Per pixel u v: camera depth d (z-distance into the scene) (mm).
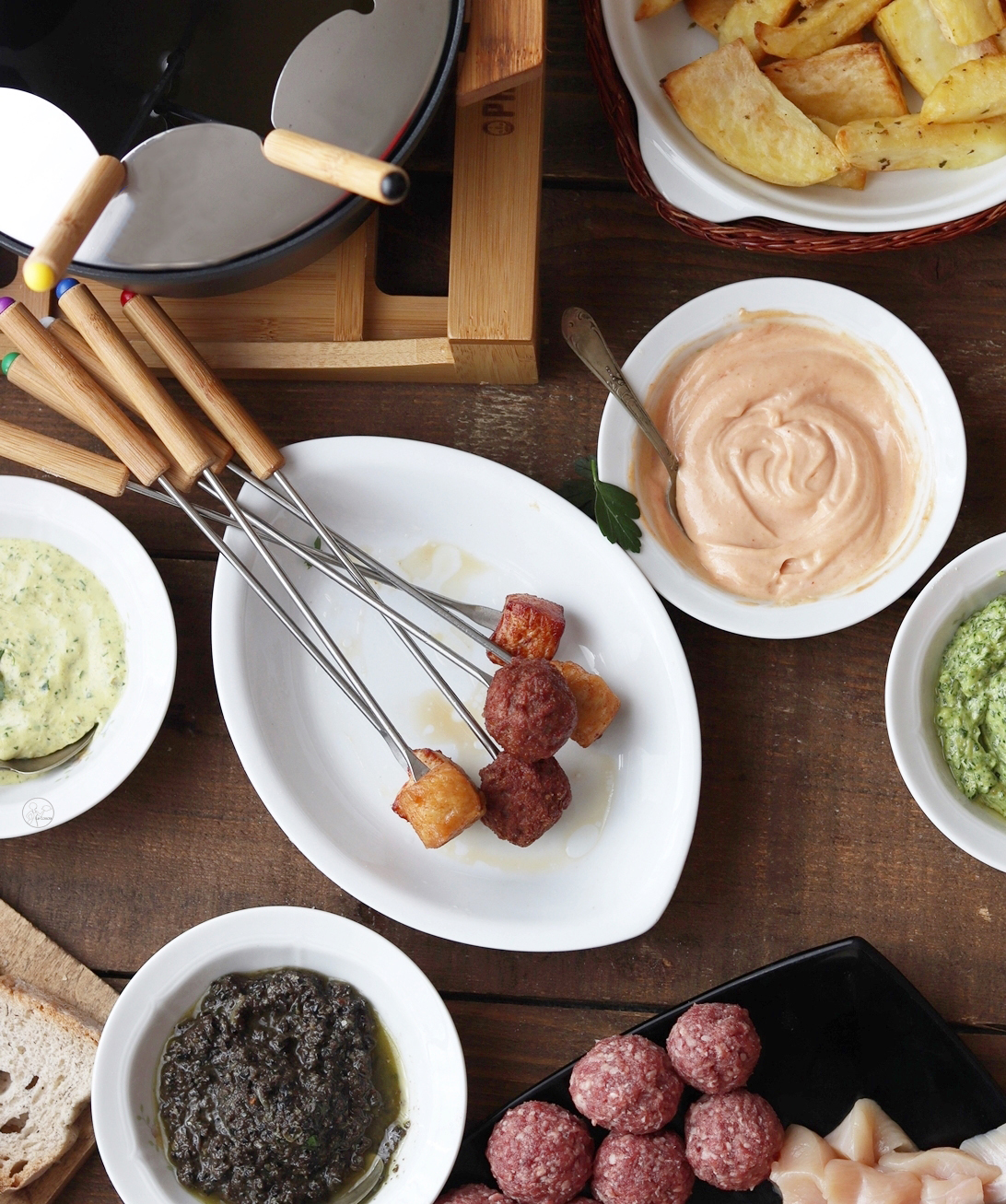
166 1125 653
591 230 689
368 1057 654
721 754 680
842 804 676
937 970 670
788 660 681
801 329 659
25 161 567
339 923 647
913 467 657
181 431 634
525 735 622
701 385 663
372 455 663
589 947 644
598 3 641
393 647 682
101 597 673
